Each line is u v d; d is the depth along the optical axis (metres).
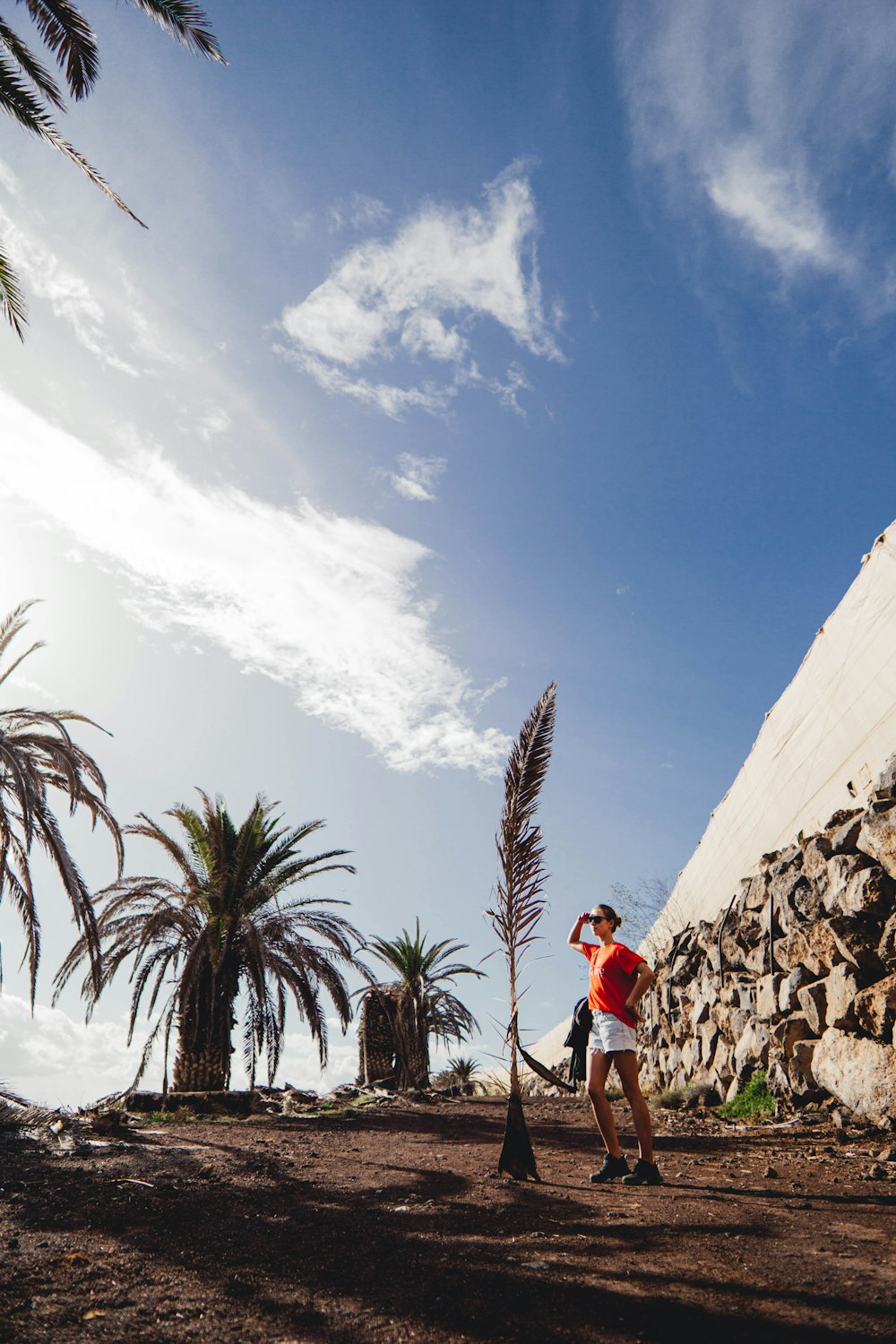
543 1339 1.93
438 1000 21.36
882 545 7.17
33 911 11.52
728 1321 1.99
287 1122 9.46
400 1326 2.06
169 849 14.14
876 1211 3.32
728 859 10.77
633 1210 3.45
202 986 13.65
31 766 11.24
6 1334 2.06
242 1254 2.87
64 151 8.05
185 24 8.09
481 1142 6.91
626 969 4.61
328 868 15.38
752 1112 7.84
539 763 5.24
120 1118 7.21
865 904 6.62
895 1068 5.92
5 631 13.26
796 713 8.87
